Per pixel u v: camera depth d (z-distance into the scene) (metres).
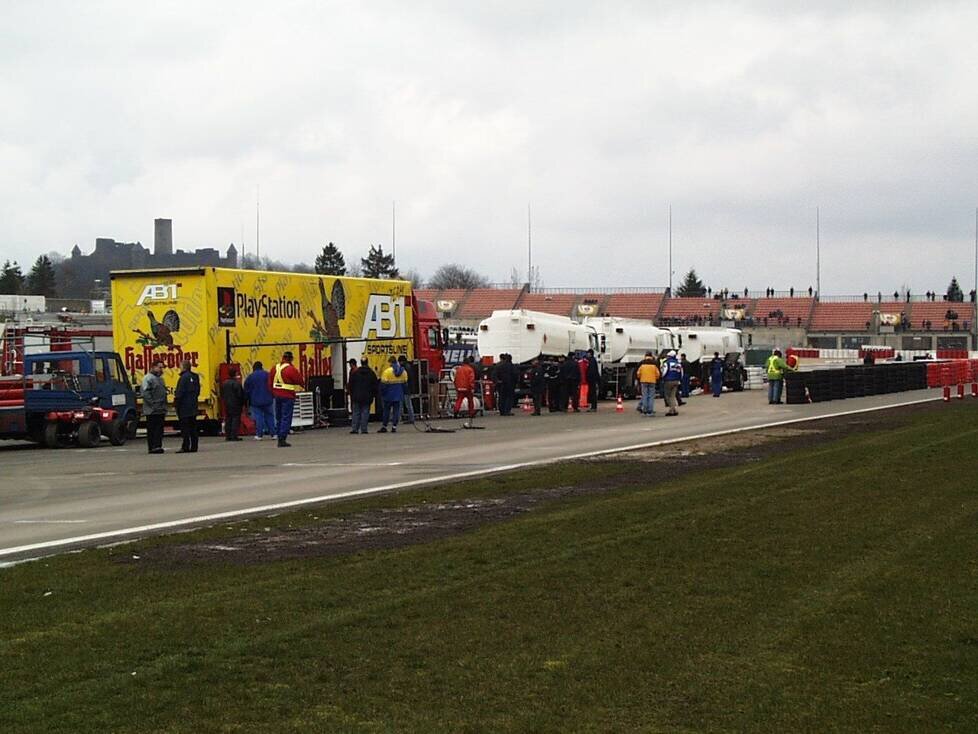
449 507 14.62
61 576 10.12
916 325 99.25
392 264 116.44
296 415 31.84
